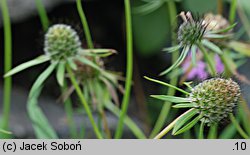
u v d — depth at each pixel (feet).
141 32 1.47
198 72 1.01
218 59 0.98
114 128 1.34
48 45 0.89
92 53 0.92
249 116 0.94
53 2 1.43
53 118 1.39
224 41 0.98
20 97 1.47
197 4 1.26
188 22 0.81
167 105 0.99
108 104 1.02
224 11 1.27
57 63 0.88
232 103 0.73
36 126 1.01
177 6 1.29
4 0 0.96
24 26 1.49
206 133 1.00
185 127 0.71
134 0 1.46
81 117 1.34
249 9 1.15
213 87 0.72
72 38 0.89
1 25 1.41
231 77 0.85
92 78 0.99
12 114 1.38
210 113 0.72
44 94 1.49
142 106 1.48
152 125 1.44
